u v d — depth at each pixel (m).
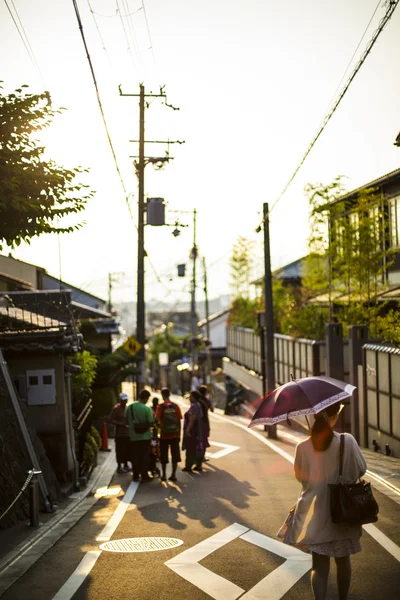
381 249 23.91
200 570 7.71
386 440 16.48
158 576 7.55
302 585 7.06
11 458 11.06
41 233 9.91
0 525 9.97
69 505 12.15
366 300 22.95
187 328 108.38
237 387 38.59
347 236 22.62
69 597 6.94
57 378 14.34
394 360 15.70
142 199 26.56
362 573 7.36
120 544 9.14
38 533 9.77
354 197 24.86
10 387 11.95
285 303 34.00
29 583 7.48
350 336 19.44
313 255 25.25
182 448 16.19
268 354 24.77
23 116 9.48
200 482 14.45
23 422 11.87
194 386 46.00
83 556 8.55
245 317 44.59
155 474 16.03
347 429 20.88
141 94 26.36
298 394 6.06
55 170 9.67
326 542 5.79
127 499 12.78
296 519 5.95
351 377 19.39
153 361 81.25
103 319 32.06
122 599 6.81
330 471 5.88
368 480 12.91
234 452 19.23
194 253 45.78
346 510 5.68
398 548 8.25
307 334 27.58
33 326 14.71
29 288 27.34
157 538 9.41
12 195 9.26
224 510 11.19
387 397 16.31
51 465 13.98
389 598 6.58
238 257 44.28
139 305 26.28
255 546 8.71
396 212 23.22
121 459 16.77
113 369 22.23
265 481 14.06
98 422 24.56
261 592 6.87
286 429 26.11
